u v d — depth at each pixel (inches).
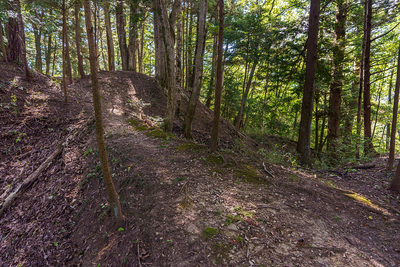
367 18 335.9
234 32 351.6
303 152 285.0
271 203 159.0
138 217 150.6
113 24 852.0
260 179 193.9
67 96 355.9
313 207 157.5
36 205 196.2
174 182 179.3
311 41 281.4
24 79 363.6
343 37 427.5
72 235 163.6
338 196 175.3
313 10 277.7
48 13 324.5
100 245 143.3
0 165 232.8
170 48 316.5
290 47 405.1
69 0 316.8
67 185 209.2
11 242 169.3
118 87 481.4
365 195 183.2
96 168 214.4
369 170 245.6
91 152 242.2
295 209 153.6
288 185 185.2
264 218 141.9
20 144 259.8
